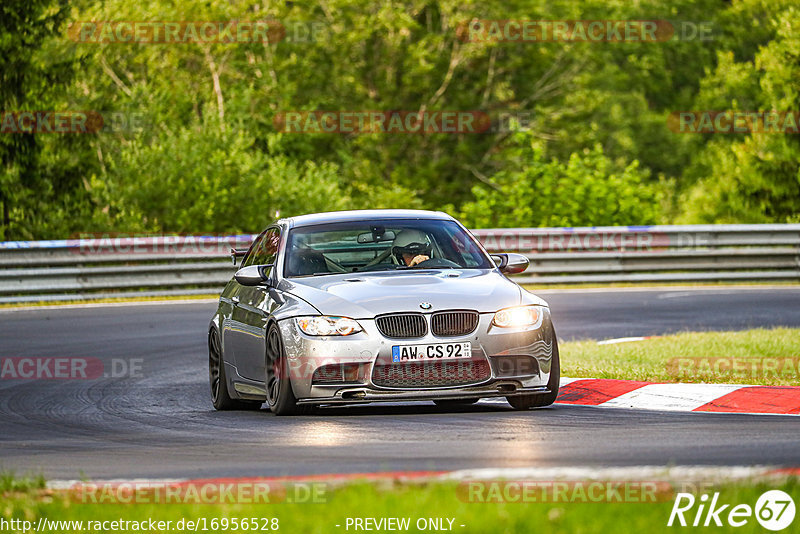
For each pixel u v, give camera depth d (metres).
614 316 64.69
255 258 38.53
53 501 19.62
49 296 78.50
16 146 117.81
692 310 66.94
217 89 173.88
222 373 37.09
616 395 35.12
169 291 82.31
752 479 19.11
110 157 130.38
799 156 156.88
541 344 32.38
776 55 158.62
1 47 116.81
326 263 35.03
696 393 34.00
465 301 31.94
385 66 195.38
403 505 17.84
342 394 31.45
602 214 111.44
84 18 157.88
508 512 17.20
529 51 196.25
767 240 87.56
